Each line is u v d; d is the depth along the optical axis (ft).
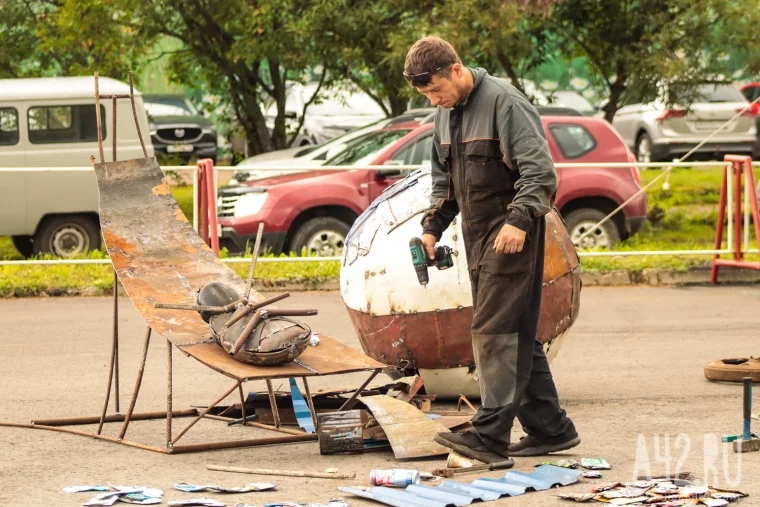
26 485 49.93
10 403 68.18
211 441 58.85
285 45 162.71
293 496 47.91
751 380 55.67
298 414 61.72
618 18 160.45
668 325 97.50
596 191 129.39
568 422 54.80
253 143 184.65
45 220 138.10
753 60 160.04
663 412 65.46
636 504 45.37
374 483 49.37
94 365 80.18
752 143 209.77
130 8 165.37
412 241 53.78
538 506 46.16
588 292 117.29
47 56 186.60
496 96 49.75
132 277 58.54
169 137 234.58
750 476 50.62
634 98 165.78
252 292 59.41
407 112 143.33
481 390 51.55
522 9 145.28
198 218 112.68
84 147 140.77
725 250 122.52
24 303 109.50
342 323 97.55
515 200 48.85
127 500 46.93
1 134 138.92
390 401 56.59
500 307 50.31
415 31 150.00
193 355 54.65
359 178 124.67
